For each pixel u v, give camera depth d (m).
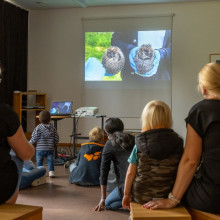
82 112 5.54
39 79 7.57
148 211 1.56
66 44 7.44
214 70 1.56
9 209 1.56
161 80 7.08
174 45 7.01
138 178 1.72
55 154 5.57
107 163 2.72
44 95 7.27
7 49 6.73
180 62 7.00
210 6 6.85
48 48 7.51
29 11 7.53
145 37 7.11
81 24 7.35
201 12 6.88
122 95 7.24
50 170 4.34
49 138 4.41
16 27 7.02
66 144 7.46
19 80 7.20
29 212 1.51
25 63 7.39
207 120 1.50
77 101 7.45
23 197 3.42
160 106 1.72
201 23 6.90
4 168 1.64
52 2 6.91
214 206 1.48
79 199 3.37
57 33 7.46
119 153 2.63
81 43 7.36
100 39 7.28
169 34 7.01
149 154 1.66
